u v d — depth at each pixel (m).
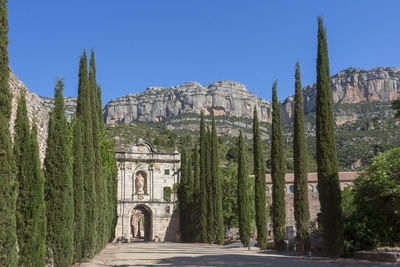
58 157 21.53
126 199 80.94
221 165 128.62
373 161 34.75
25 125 17.53
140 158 83.25
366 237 28.61
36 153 17.62
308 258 28.03
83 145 29.03
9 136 15.15
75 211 25.03
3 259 14.22
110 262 28.36
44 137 26.14
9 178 14.70
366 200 30.95
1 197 14.35
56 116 21.95
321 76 29.44
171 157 85.00
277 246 37.69
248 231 48.09
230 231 76.56
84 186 28.44
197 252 39.69
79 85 30.33
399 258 22.92
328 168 28.02
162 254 36.75
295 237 35.88
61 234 20.83
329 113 28.89
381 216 29.81
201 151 63.62
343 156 162.38
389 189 30.14
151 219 82.12
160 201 82.31
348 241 28.14
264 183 44.00
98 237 35.41
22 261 16.61
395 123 195.12
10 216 14.62
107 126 183.75
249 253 35.84
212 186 61.72
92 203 28.88
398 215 30.00
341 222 27.38
